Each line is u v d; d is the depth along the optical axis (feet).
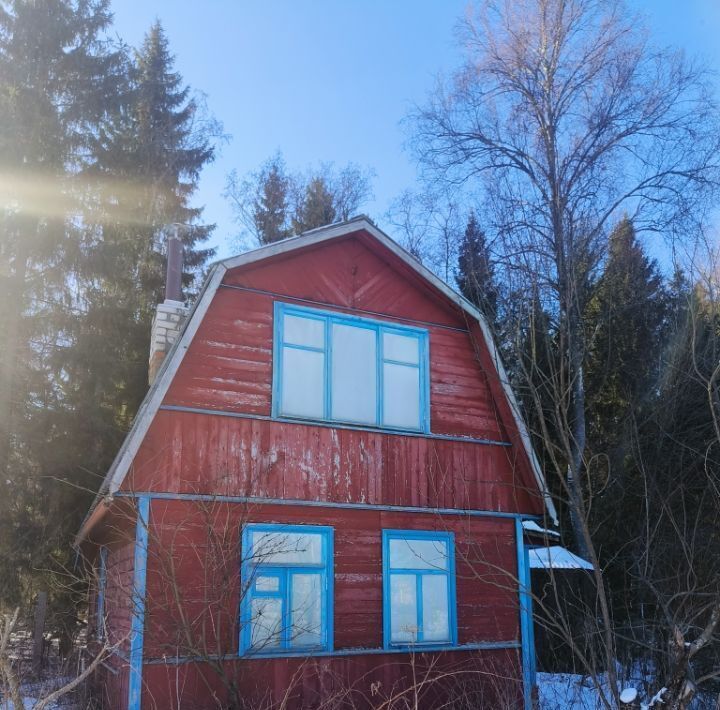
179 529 32.35
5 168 68.39
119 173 79.77
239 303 36.29
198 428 33.88
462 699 36.68
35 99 71.87
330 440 37.01
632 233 74.90
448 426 40.55
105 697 38.75
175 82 99.09
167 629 30.78
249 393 35.45
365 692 34.86
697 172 74.43
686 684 22.54
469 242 58.90
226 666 31.76
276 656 32.99
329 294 38.83
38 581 61.21
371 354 39.32
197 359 34.58
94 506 37.32
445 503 39.40
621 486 57.26
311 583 34.88
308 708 33.17
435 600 38.11
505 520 41.29
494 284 49.14
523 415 42.42
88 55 76.59
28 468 64.59
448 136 81.05
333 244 39.55
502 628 39.60
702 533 41.93
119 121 82.28
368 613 36.01
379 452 38.22
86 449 65.72
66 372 69.31
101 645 38.93
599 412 74.90
